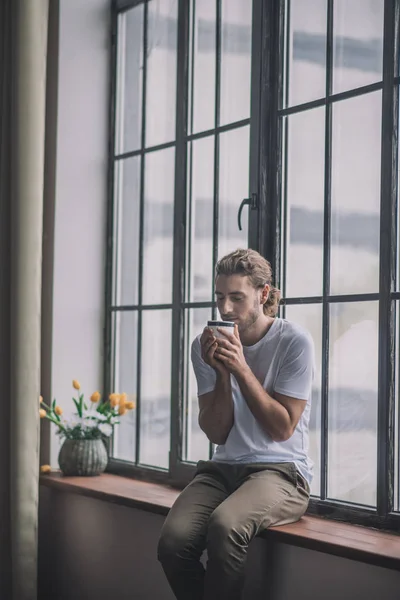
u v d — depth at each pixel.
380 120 2.60
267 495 2.38
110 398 3.38
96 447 3.43
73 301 3.58
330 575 2.35
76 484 3.24
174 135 3.39
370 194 2.62
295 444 2.55
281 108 2.92
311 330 2.79
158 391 3.42
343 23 2.73
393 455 2.52
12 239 3.22
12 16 3.27
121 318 3.61
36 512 3.20
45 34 3.30
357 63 2.68
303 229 2.83
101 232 3.64
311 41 2.83
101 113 3.65
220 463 2.60
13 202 3.22
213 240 3.17
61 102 3.58
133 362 3.54
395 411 2.52
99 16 3.64
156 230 3.46
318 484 2.74
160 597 2.87
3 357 3.25
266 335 2.58
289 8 2.91
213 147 3.18
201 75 3.26
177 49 3.35
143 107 3.55
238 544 2.28
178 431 3.26
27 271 3.21
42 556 3.47
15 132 3.23
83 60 3.63
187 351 3.28
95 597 3.18
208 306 3.17
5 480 3.23
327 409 2.73
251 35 3.03
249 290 2.56
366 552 2.20
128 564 3.02
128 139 3.63
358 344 2.64
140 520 2.96
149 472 3.36
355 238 2.66
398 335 2.52
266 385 2.55
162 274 3.43
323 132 2.78
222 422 2.58
